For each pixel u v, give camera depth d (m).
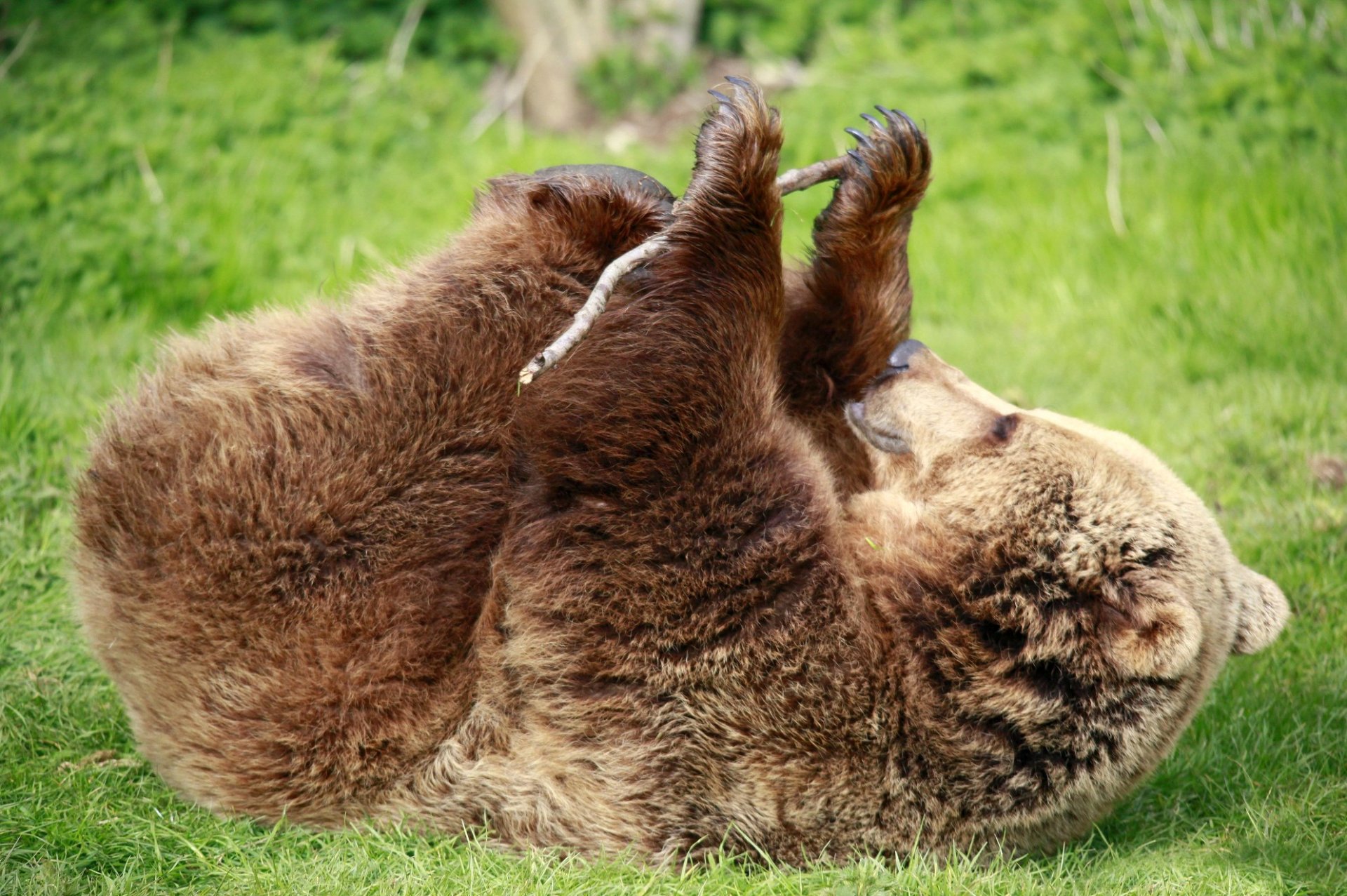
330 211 24.67
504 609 10.96
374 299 11.67
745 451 10.84
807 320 13.14
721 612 10.77
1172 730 11.59
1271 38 29.09
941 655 11.02
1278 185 25.16
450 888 10.46
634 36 30.25
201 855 10.83
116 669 11.56
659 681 10.86
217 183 23.97
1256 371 21.92
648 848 11.16
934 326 24.47
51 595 14.83
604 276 10.21
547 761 11.06
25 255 20.97
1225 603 11.72
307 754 11.10
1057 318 24.42
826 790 11.02
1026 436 11.52
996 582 11.05
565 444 10.69
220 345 11.54
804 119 28.91
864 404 12.53
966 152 27.94
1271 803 12.88
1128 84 28.91
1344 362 21.73
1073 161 27.47
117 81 25.58
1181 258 24.83
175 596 10.94
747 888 10.68
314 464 10.91
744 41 31.94
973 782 11.16
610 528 10.67
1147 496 11.21
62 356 19.16
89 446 11.57
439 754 11.27
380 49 29.47
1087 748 11.16
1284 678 15.11
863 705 10.94
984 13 31.50
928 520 11.45
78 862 10.62
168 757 11.54
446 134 28.03
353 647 10.96
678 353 10.74
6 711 12.77
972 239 26.25
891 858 11.38
